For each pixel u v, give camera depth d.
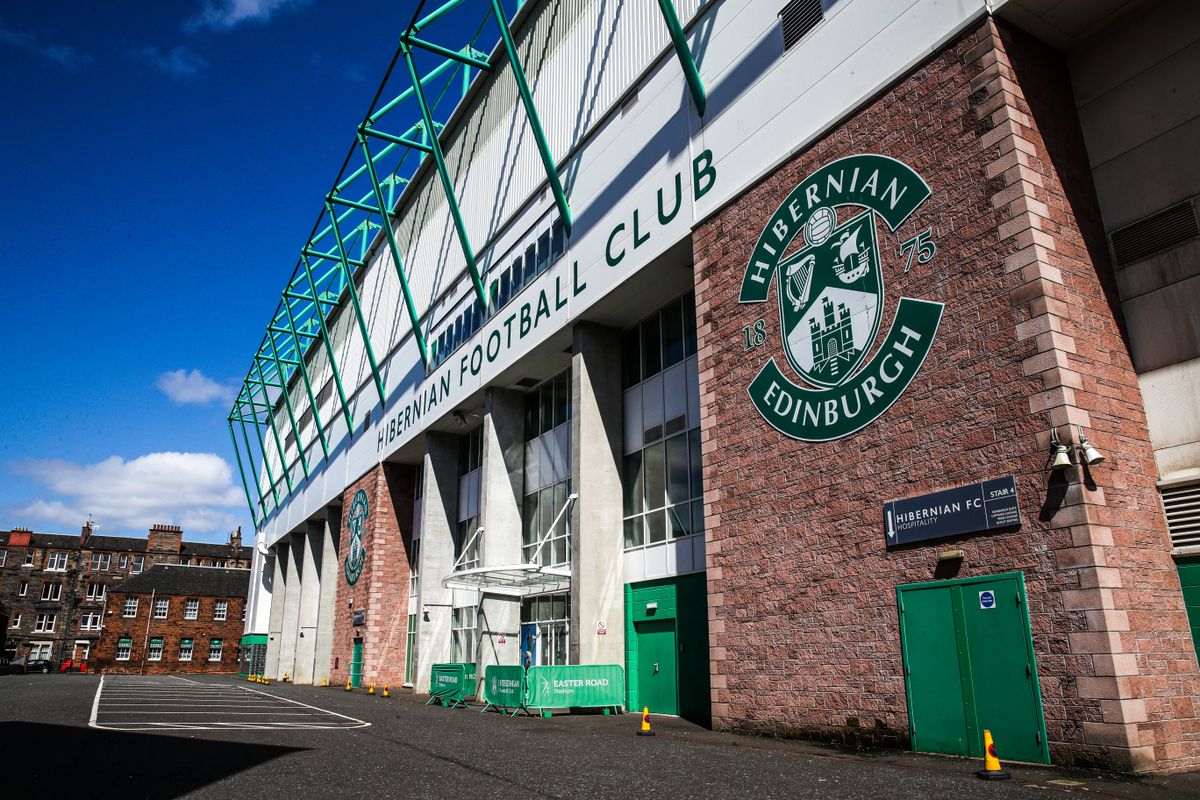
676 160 18.28
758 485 14.51
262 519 66.81
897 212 12.62
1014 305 10.70
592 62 22.70
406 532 37.47
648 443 21.00
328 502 45.44
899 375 12.14
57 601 82.12
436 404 31.69
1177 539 10.24
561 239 23.30
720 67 17.23
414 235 37.22
